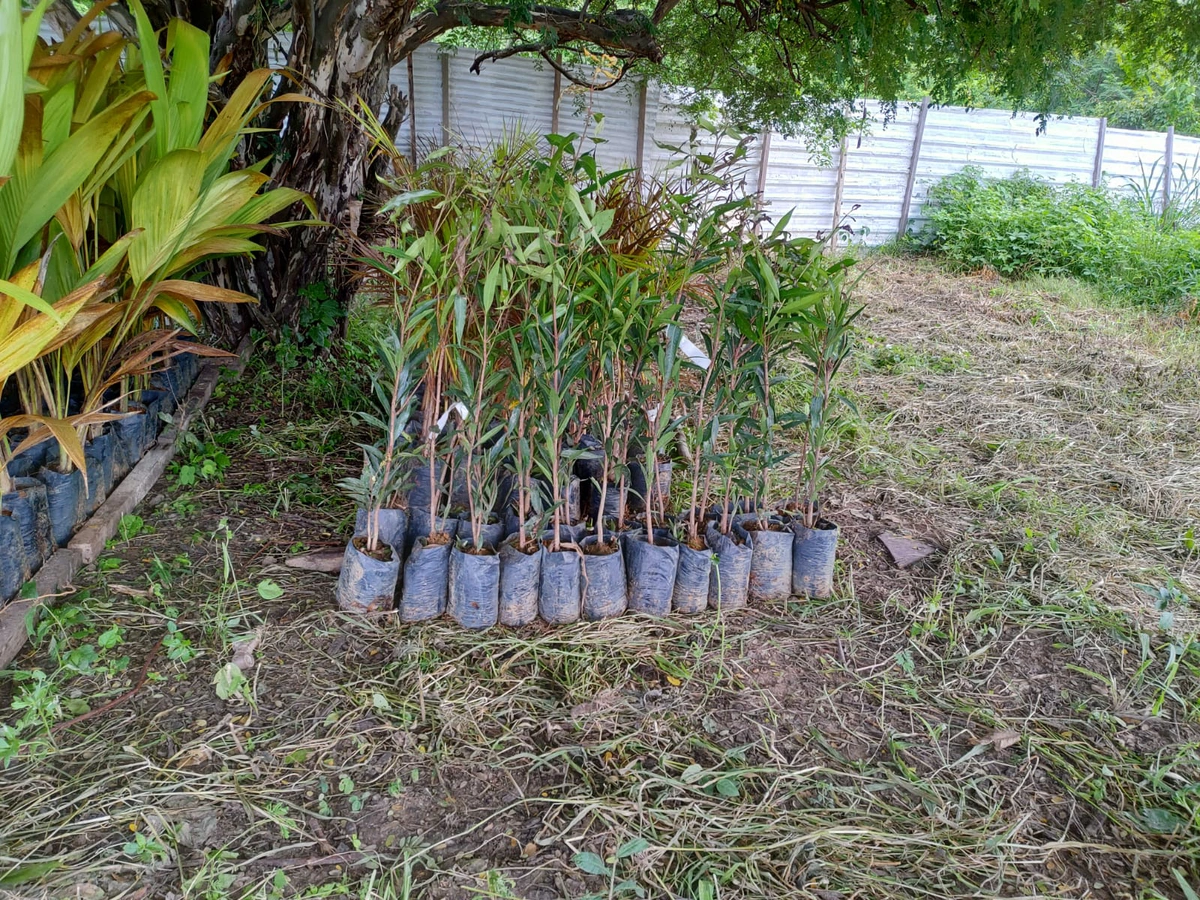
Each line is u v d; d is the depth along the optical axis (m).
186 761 1.61
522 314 2.22
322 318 3.97
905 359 4.92
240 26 3.63
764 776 1.69
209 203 2.49
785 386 4.20
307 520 2.61
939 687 2.06
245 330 4.05
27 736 1.64
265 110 3.90
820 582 2.37
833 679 2.04
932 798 1.67
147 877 1.36
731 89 5.01
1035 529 2.94
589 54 4.88
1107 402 4.41
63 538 2.21
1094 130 9.44
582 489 2.71
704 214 2.38
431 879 1.40
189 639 1.97
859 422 3.81
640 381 2.20
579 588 2.14
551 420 2.04
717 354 2.24
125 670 1.85
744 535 2.30
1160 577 2.67
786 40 4.41
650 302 2.03
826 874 1.46
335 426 3.35
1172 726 1.96
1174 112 9.57
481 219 2.04
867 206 8.88
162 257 2.29
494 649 2.02
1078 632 2.33
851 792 1.67
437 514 2.38
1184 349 5.44
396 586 2.20
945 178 9.02
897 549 2.69
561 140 2.10
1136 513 3.19
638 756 1.72
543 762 1.68
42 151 1.87
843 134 5.46
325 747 1.68
